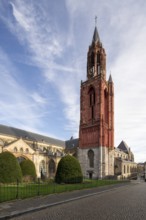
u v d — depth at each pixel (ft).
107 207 56.44
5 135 250.98
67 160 138.00
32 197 68.80
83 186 111.14
